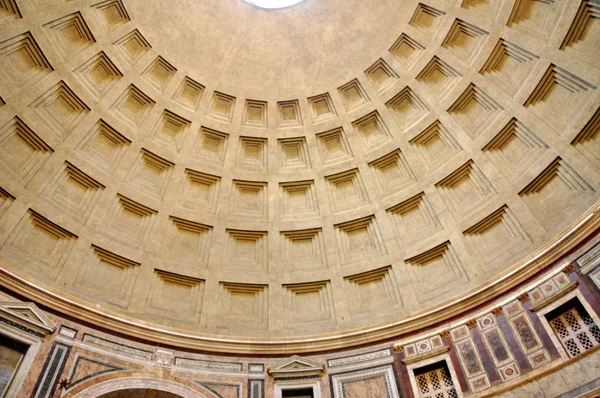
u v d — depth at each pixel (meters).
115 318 14.91
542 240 14.83
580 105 14.72
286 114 20.22
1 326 12.60
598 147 14.32
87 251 16.03
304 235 19.45
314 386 15.57
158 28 18.20
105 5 16.94
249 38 19.61
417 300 16.89
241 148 20.17
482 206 16.77
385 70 19.36
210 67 19.48
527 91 15.97
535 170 15.61
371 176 19.47
